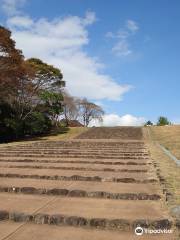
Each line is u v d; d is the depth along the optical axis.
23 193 6.93
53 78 42.94
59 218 5.04
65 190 6.82
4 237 4.42
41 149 17.86
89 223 4.93
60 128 47.72
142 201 6.23
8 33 32.28
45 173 9.34
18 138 37.72
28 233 4.59
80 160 12.40
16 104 37.69
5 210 5.47
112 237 4.45
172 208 5.49
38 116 39.75
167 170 9.59
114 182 8.09
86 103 79.94
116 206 5.84
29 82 39.22
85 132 43.06
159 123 62.25
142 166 10.81
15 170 9.96
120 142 25.58
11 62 33.31
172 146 20.59
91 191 6.75
